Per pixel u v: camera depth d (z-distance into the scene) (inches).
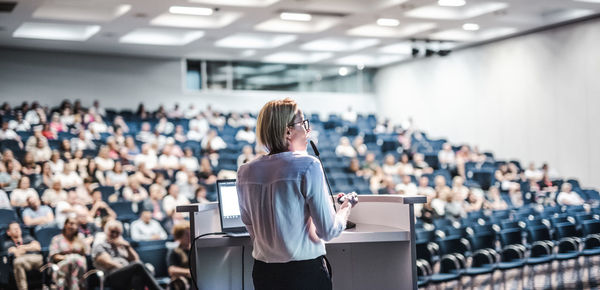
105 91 653.3
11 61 614.2
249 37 610.9
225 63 700.7
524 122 587.5
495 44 614.2
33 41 566.6
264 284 95.7
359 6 459.8
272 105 98.7
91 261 262.4
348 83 760.3
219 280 122.2
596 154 524.1
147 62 672.4
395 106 748.6
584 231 347.3
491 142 623.2
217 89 698.2
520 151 592.7
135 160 470.0
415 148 588.7
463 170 511.8
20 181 348.5
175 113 640.4
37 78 624.4
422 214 394.6
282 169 94.0
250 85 709.9
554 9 512.4
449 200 394.6
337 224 94.7
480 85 633.0
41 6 450.0
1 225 307.9
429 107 698.8
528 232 331.9
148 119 611.8
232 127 620.4
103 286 241.3
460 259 280.1
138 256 262.2
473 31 590.9
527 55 582.2
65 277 242.2
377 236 111.3
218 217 128.0
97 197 331.0
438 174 496.7
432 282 263.6
